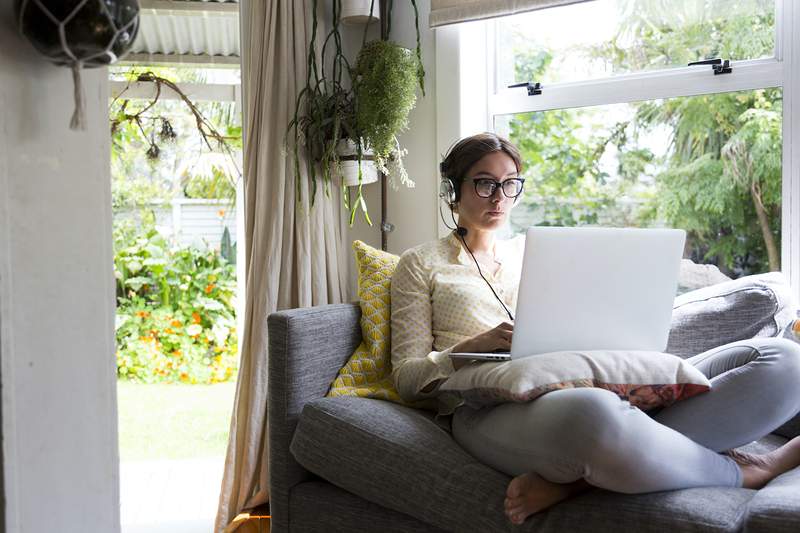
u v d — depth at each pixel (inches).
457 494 61.6
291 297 103.6
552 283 62.5
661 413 63.6
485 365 66.0
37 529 42.9
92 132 48.3
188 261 197.6
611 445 53.4
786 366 61.4
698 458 56.9
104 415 49.2
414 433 68.2
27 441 42.4
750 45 91.7
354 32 111.4
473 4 100.5
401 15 109.3
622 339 65.9
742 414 61.0
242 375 102.8
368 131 98.1
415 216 109.2
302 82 103.7
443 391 72.3
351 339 84.2
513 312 82.6
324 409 71.9
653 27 98.0
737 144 92.6
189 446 145.8
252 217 104.6
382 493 66.7
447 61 105.3
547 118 106.2
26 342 42.6
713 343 77.0
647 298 65.4
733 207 93.4
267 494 100.4
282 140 102.3
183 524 101.1
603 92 100.4
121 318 196.4
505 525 58.0
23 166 42.5
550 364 61.4
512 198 83.7
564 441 54.7
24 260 42.6
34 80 43.5
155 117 167.9
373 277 87.2
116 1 40.9
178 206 193.3
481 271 84.2
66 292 45.9
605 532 53.5
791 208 88.0
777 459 62.3
